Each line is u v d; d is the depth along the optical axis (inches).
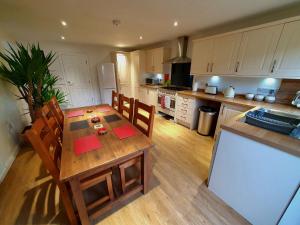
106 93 195.5
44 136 42.3
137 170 73.9
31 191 62.4
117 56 193.3
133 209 54.0
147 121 59.7
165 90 149.2
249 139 44.5
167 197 59.0
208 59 109.3
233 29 100.1
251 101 90.7
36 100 97.0
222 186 56.9
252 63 85.8
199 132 118.0
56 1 66.4
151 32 120.2
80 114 77.2
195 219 50.8
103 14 81.8
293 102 75.6
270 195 43.1
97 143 47.4
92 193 60.6
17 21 92.1
